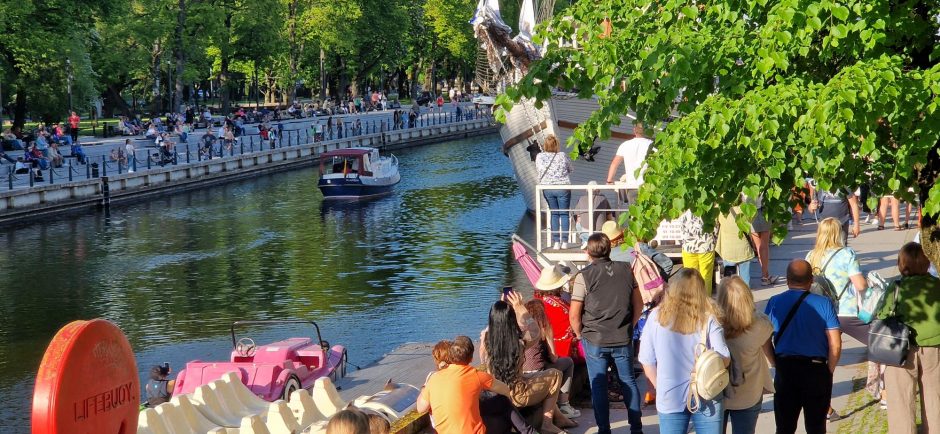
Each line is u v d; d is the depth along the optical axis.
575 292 9.91
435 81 148.25
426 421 9.23
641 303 9.95
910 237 24.59
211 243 44.81
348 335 27.73
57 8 73.38
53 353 5.07
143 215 54.06
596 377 9.88
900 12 7.61
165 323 29.89
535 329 10.12
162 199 61.22
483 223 49.16
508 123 44.38
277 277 36.59
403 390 12.16
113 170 62.03
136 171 61.41
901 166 7.30
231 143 76.12
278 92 140.62
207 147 74.75
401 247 42.59
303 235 46.94
